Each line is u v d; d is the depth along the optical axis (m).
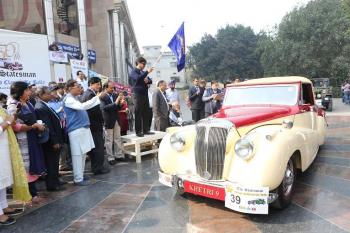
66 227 4.31
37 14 21.89
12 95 5.06
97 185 6.00
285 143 4.36
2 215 4.52
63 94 7.39
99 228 4.23
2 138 4.41
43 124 5.26
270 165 4.11
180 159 4.98
